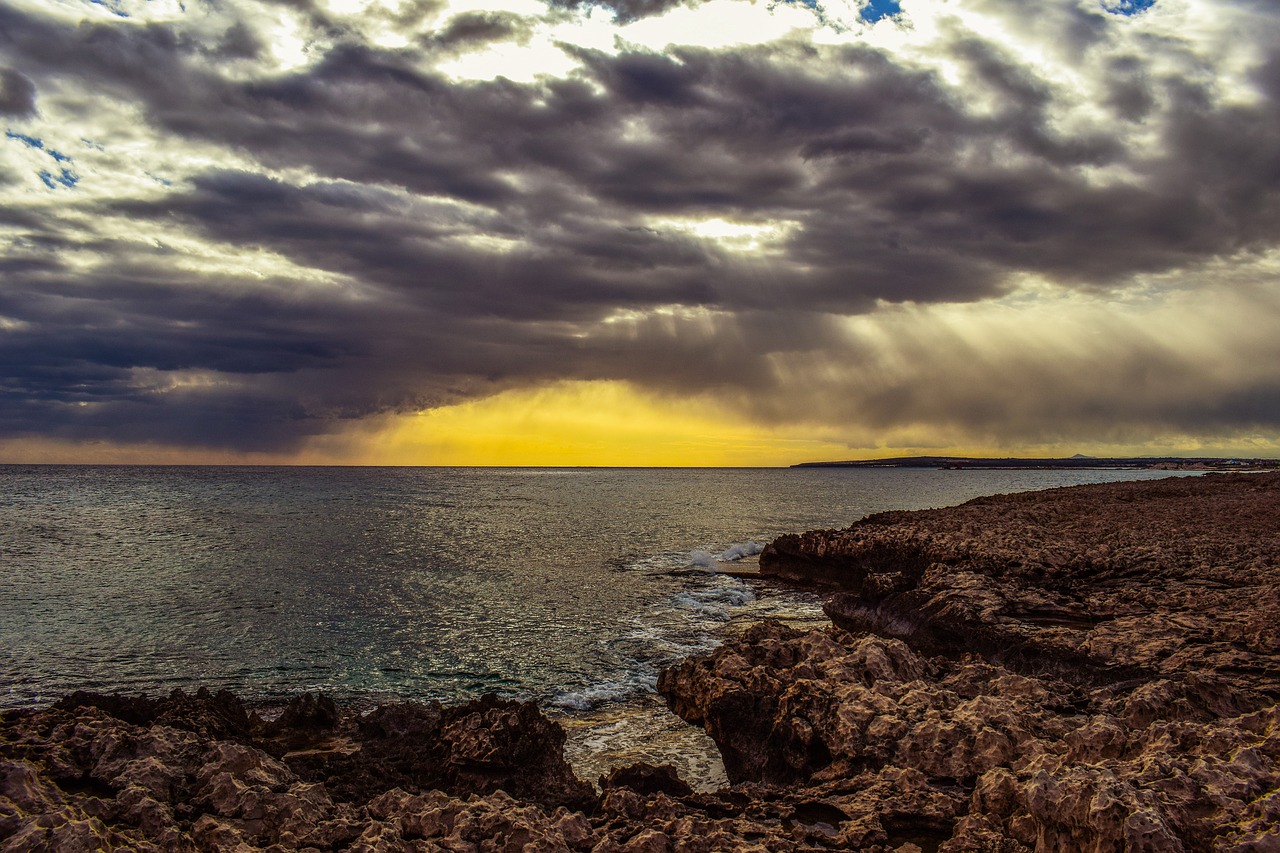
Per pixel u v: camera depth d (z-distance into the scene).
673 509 90.31
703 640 25.80
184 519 72.12
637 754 15.51
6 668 22.75
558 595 34.22
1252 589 20.84
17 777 7.73
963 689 13.61
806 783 11.97
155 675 22.05
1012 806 8.88
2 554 47.31
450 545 52.78
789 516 80.00
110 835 7.04
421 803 9.06
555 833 8.29
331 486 147.00
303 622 28.52
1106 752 9.63
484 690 20.47
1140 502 47.78
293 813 8.44
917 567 30.94
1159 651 16.17
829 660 14.67
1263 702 12.48
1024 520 40.41
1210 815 7.38
